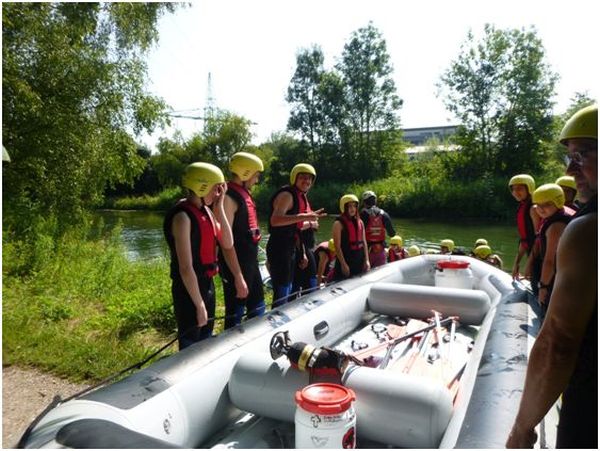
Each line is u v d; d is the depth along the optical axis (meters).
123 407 1.84
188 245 2.60
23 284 6.44
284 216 3.86
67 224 10.46
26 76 10.20
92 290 6.41
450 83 31.64
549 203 2.90
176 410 2.02
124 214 32.03
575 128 1.22
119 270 7.36
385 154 39.28
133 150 12.17
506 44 29.81
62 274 6.97
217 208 2.94
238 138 41.06
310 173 3.97
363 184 32.53
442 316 3.59
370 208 5.77
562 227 2.85
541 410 1.18
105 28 11.60
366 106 38.97
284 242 3.97
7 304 5.34
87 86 10.75
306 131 40.72
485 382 2.08
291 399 2.07
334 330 3.33
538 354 1.17
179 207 2.68
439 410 1.84
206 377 2.24
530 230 4.34
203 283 2.80
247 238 3.43
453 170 32.03
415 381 1.94
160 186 42.16
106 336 4.67
